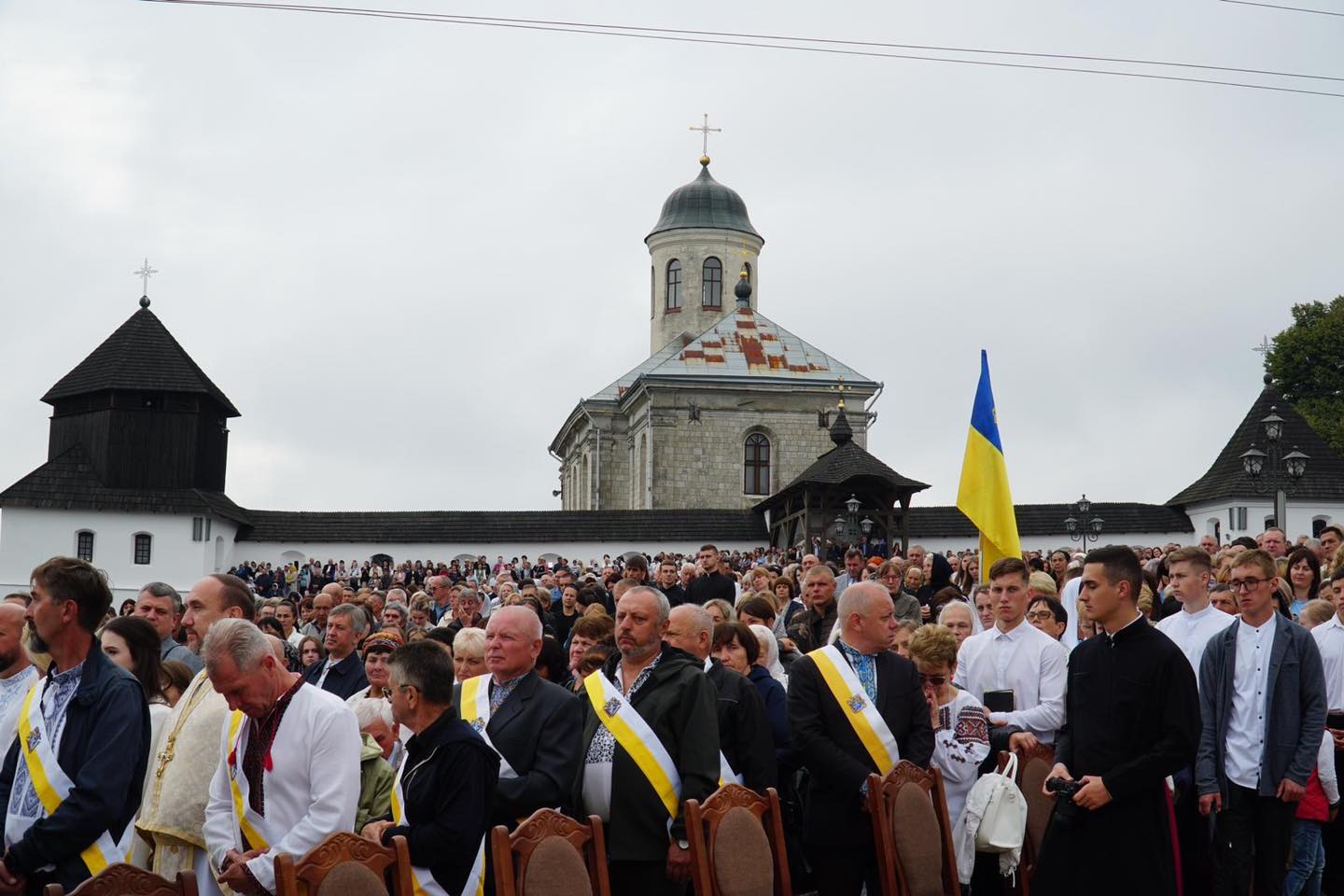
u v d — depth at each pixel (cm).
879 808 959
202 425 6812
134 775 836
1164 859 924
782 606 1856
